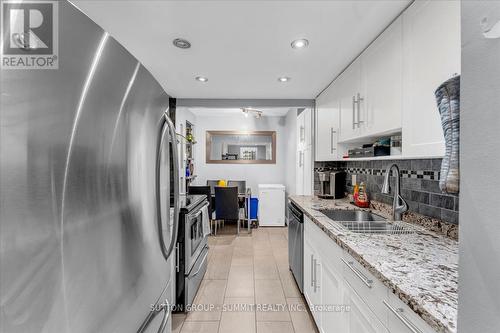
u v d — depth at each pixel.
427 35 1.14
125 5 1.33
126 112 0.80
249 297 2.31
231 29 1.57
